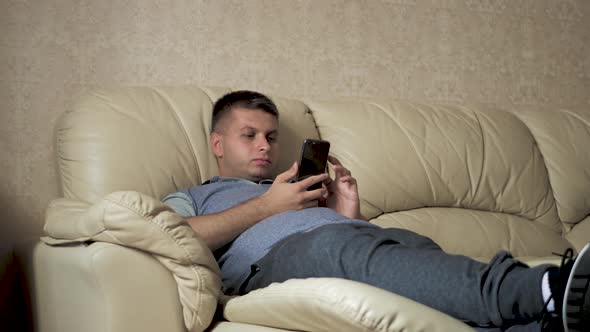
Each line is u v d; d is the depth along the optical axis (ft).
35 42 7.09
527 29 9.48
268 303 3.68
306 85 8.21
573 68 9.68
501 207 7.65
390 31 8.68
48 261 4.70
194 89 6.63
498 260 3.45
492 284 3.35
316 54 8.27
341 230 4.13
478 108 8.20
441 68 8.95
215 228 4.78
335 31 8.38
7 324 6.87
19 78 7.02
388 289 3.65
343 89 8.40
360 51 8.50
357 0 8.51
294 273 4.14
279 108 6.77
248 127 5.90
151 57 7.50
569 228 8.10
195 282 3.99
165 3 7.59
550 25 9.60
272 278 4.28
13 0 7.02
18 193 6.98
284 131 6.66
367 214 6.89
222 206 5.27
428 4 8.91
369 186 6.92
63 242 4.43
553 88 9.59
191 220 4.82
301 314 3.51
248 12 7.95
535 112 8.61
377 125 7.25
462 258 3.59
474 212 7.52
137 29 7.47
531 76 9.48
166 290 4.00
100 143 5.70
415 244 4.20
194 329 4.03
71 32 7.21
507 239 7.33
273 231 4.73
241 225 4.88
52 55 7.14
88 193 5.55
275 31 8.07
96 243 3.98
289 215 4.83
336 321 3.32
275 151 6.09
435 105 7.97
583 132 8.52
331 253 3.97
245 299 3.92
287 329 3.71
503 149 7.84
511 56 9.37
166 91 6.45
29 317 5.53
